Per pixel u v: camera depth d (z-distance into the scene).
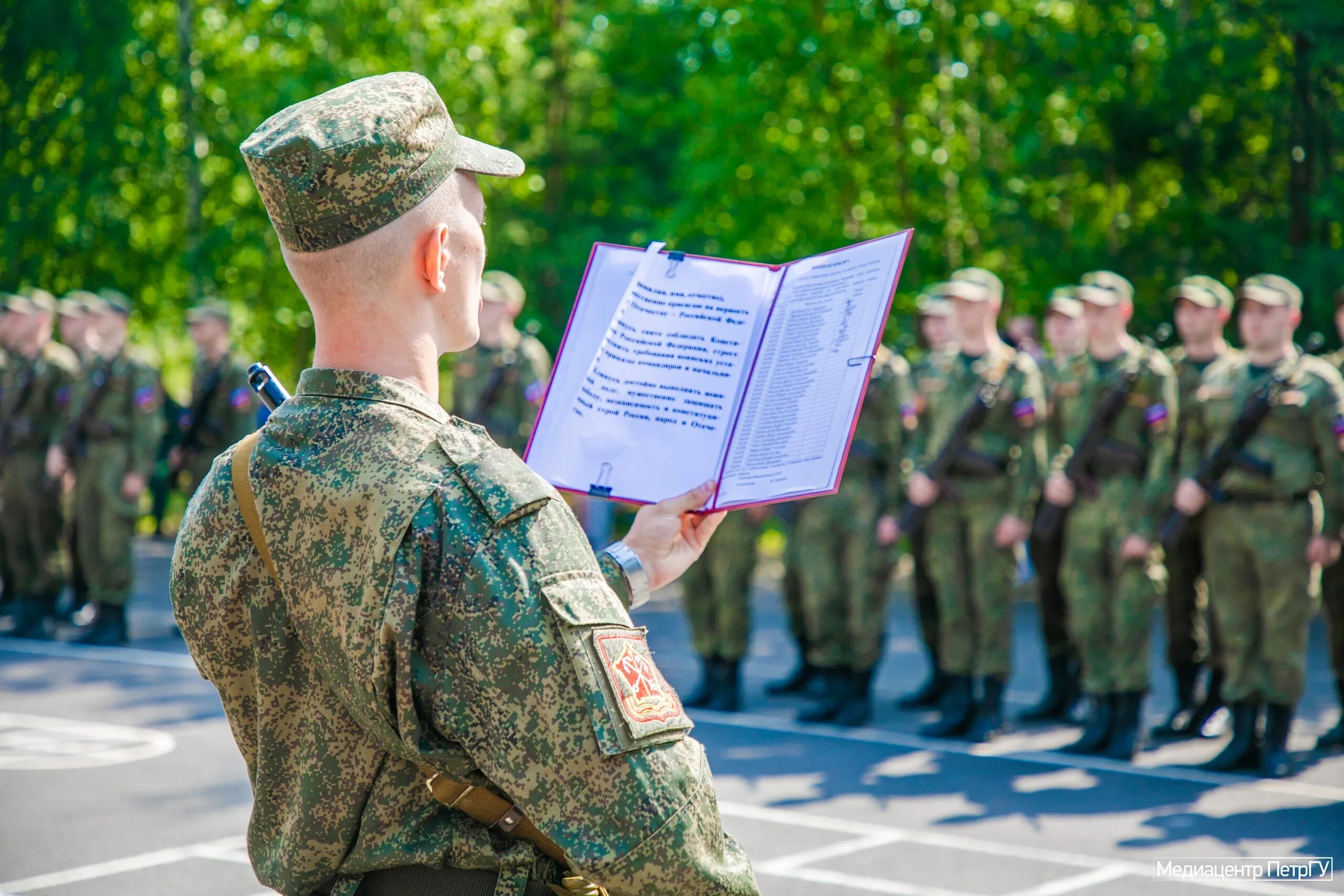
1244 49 13.16
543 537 1.29
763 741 6.97
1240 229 13.58
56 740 6.70
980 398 7.07
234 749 6.54
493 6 20.55
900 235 1.74
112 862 4.85
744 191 17.53
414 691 1.27
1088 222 15.90
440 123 1.42
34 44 17.64
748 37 17.03
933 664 7.98
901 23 16.23
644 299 1.84
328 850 1.39
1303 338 12.73
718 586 7.83
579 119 22.08
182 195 19.48
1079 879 4.65
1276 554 6.19
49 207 17.86
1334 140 13.30
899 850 5.01
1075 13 14.95
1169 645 7.32
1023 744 6.96
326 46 19.72
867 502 7.46
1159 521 6.61
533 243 20.73
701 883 1.28
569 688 1.25
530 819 1.27
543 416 1.82
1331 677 8.71
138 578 13.00
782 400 1.73
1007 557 7.11
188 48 18.20
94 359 9.59
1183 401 7.46
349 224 1.36
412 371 1.40
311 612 1.34
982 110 15.73
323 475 1.34
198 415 10.30
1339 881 4.62
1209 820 5.41
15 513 9.88
